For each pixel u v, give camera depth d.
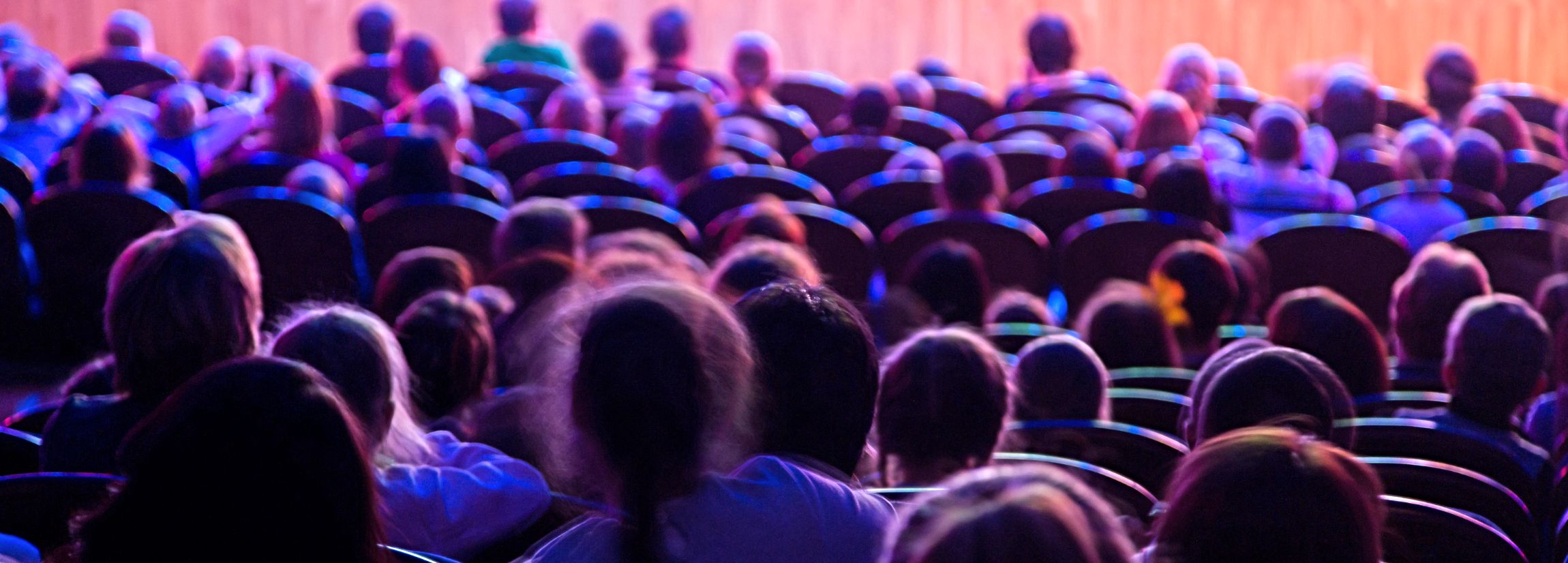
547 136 6.73
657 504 1.73
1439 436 2.98
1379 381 3.42
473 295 3.86
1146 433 2.85
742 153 6.81
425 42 7.57
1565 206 6.17
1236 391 2.56
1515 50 12.27
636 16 11.95
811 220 5.40
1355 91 7.47
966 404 2.49
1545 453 3.13
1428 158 6.57
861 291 5.49
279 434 1.57
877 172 6.91
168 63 9.58
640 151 6.75
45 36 11.67
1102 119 8.22
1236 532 1.58
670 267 3.86
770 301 2.06
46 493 2.26
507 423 2.71
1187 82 8.26
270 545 1.56
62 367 5.41
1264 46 12.19
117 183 5.51
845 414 2.04
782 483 1.84
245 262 2.70
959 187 5.76
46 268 5.23
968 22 12.15
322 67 11.92
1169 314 4.14
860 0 12.11
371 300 5.39
